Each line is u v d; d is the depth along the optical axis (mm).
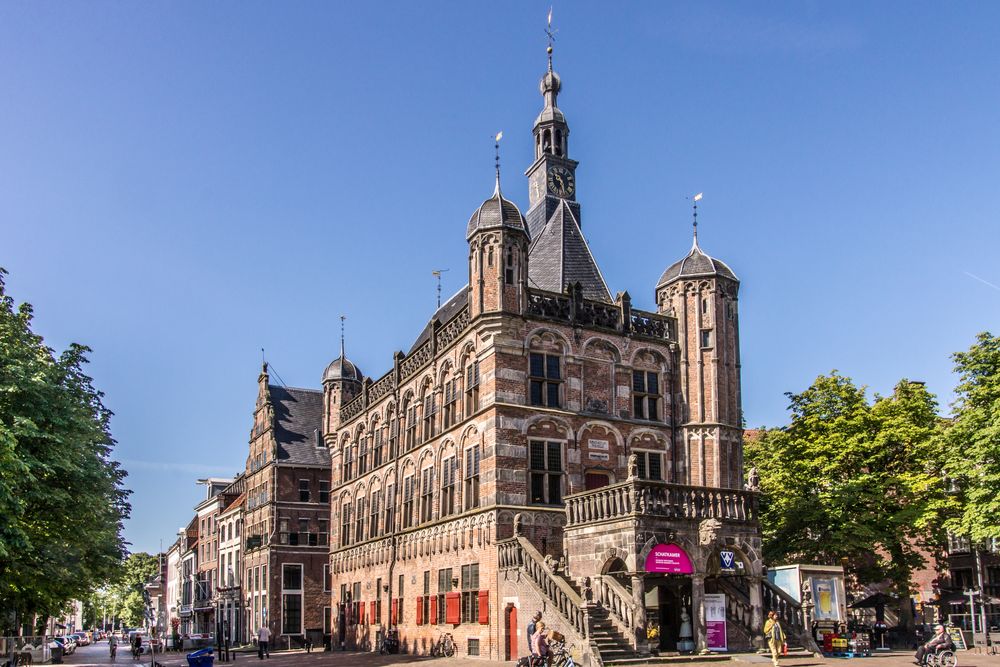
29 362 32625
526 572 33281
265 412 78312
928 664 28391
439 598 41312
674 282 42438
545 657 26156
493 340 37781
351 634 54062
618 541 30719
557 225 45531
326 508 75250
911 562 42125
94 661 57781
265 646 51000
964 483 40906
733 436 40812
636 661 28156
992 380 36344
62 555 35250
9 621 48594
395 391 50312
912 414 43344
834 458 43344
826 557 44062
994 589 52812
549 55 51500
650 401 40906
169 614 132625
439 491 42719
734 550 31656
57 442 32594
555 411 38219
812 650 31641
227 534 90125
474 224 39531
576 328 39594
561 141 49500
